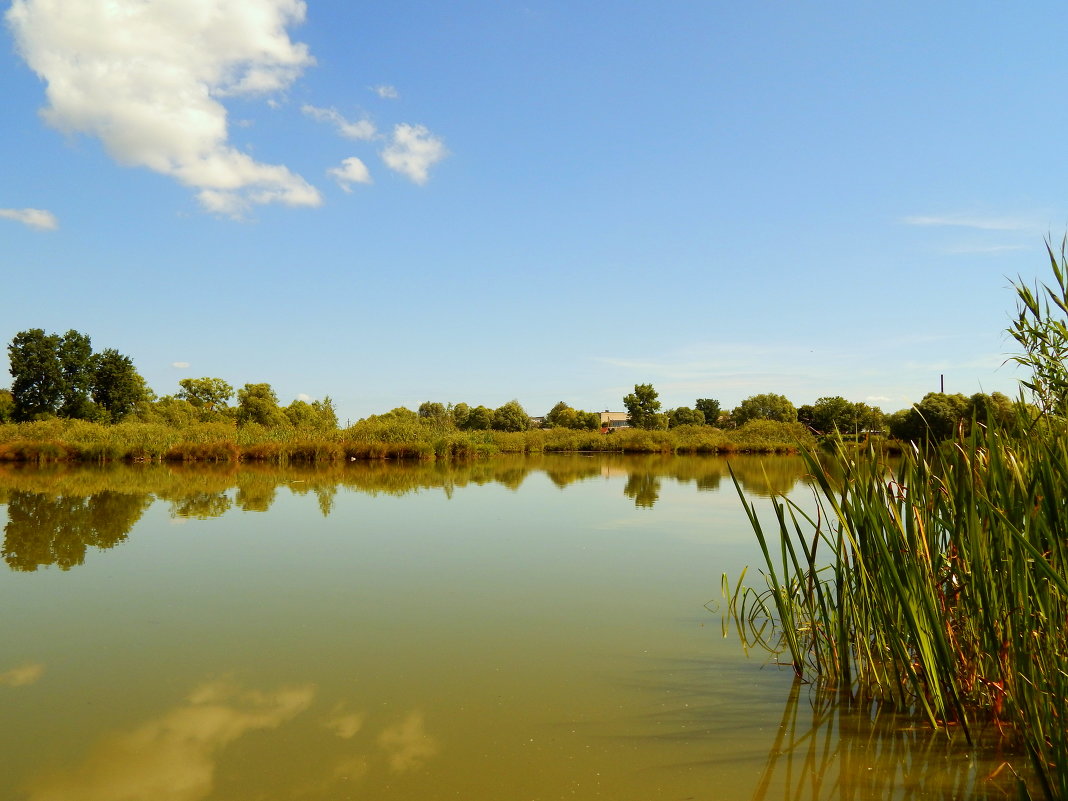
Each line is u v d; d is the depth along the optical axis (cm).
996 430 358
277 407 5244
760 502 1295
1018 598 312
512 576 708
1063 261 328
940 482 383
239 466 2327
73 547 851
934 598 354
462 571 730
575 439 3900
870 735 356
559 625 546
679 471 2212
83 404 3884
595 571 728
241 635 523
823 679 427
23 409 3825
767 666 457
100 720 378
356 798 299
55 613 579
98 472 1984
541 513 1161
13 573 717
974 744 343
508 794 303
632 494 1460
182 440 2628
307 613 579
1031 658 306
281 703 400
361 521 1067
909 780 313
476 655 480
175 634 525
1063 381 332
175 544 874
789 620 430
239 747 347
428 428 3297
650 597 627
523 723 374
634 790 306
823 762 329
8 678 439
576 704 398
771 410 5909
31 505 1216
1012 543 319
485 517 1116
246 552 827
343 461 2666
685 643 504
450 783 312
